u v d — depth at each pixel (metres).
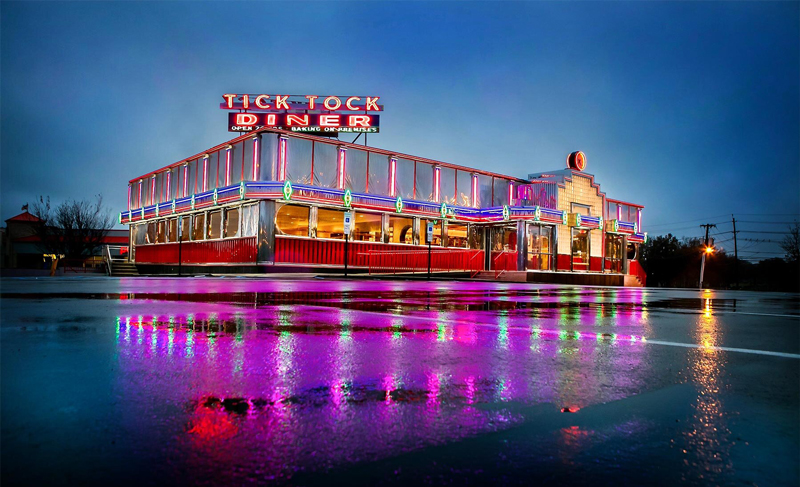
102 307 7.32
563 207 42.81
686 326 6.23
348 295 11.27
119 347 4.05
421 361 3.74
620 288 24.34
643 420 2.41
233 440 2.05
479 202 39.50
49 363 3.39
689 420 2.41
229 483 1.66
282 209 29.67
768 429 2.29
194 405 2.51
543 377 3.26
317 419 2.34
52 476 1.67
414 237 35.12
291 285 15.73
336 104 36.56
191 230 35.81
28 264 63.19
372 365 3.56
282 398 2.67
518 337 5.03
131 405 2.48
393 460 1.89
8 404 2.46
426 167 36.50
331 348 4.21
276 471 1.77
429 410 2.51
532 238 38.56
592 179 45.50
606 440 2.14
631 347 4.50
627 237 47.59
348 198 30.77
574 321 6.63
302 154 30.70
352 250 31.84
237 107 36.38
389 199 32.84
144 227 42.97
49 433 2.07
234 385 2.92
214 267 32.78
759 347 4.57
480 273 35.22
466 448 2.02
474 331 5.42
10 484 1.60
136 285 14.46
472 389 2.93
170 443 2.01
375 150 33.62
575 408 2.58
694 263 73.62
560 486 1.69
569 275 33.00
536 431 2.23
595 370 3.49
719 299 13.27
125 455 1.87
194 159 36.28
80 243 52.38
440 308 8.29
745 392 2.93
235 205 31.08
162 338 4.56
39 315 6.16
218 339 4.56
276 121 36.16
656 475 1.80
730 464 1.91
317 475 1.74
